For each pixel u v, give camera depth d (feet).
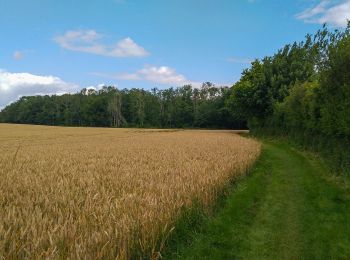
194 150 72.13
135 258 20.26
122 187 31.42
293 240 25.90
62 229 18.48
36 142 115.34
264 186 44.78
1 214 21.62
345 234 26.91
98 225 20.56
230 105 193.26
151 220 22.12
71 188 30.50
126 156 61.41
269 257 23.03
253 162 59.21
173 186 31.09
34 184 31.94
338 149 52.80
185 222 26.35
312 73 155.84
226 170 42.14
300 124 93.25
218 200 34.88
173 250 23.03
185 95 451.53
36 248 16.76
